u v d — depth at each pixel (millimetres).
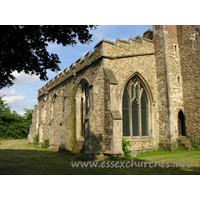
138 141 11586
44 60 7543
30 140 24156
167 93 12453
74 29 7125
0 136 33875
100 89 10648
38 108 25375
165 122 12367
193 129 12594
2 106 34938
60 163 8945
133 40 12406
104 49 10992
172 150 11680
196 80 12664
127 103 11859
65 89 16828
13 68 7285
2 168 7906
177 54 13781
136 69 12227
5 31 6020
